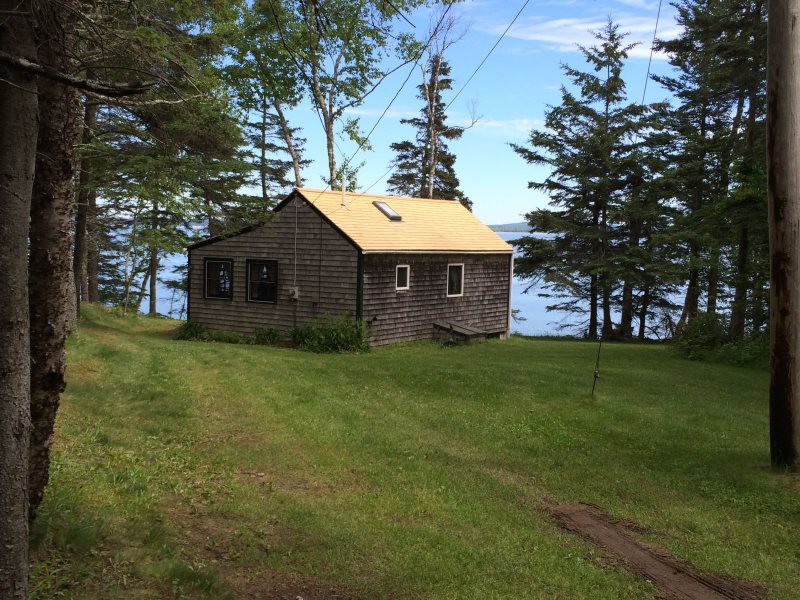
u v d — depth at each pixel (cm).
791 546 600
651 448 904
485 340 2306
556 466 819
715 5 2652
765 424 1056
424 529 591
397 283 1973
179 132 1309
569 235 3284
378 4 665
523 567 527
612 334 3194
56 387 440
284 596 445
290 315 1980
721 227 2347
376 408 1073
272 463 764
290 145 2755
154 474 671
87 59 425
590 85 3083
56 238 423
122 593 396
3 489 292
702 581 526
